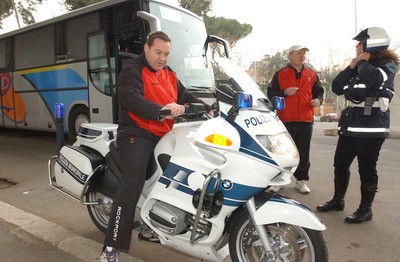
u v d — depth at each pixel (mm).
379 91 3947
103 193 3439
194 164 2695
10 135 11555
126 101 2842
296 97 5086
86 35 8227
